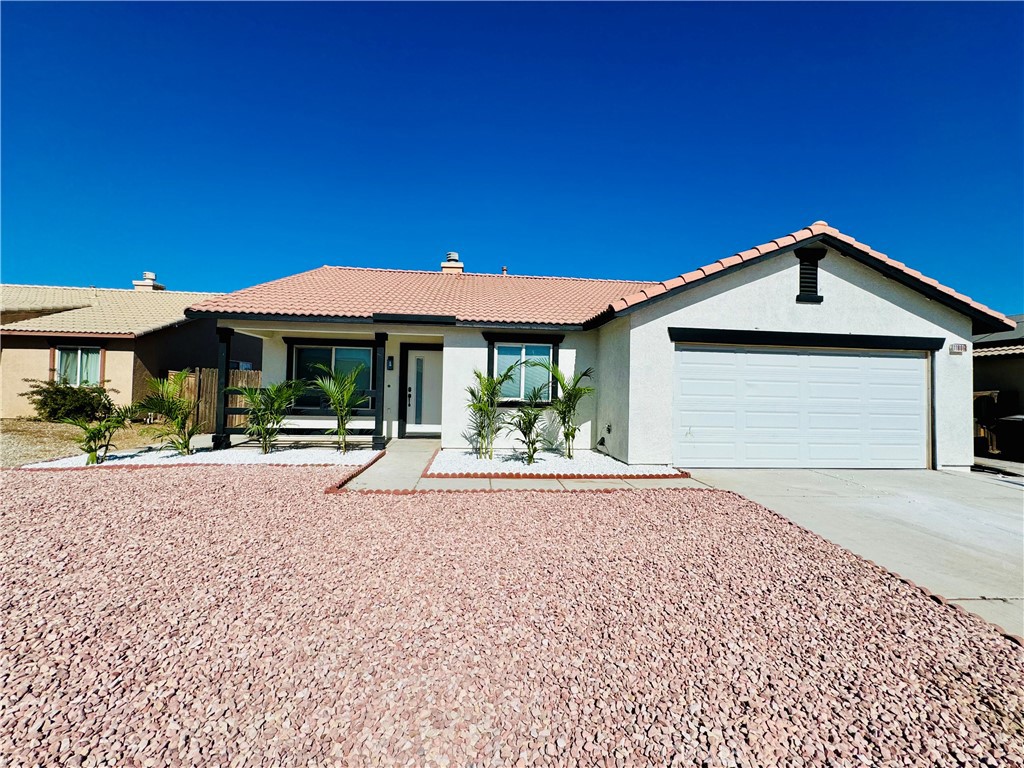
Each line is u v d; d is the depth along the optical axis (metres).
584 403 12.02
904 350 9.97
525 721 2.41
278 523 5.58
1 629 3.18
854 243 9.57
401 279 15.90
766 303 9.62
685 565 4.54
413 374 13.68
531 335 11.92
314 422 13.20
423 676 2.76
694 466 9.55
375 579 4.09
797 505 6.84
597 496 7.12
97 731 2.28
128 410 9.97
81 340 17.17
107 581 3.96
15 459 9.73
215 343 21.80
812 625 3.46
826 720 2.47
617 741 2.29
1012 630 3.47
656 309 9.47
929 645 3.23
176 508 6.12
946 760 2.22
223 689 2.61
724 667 2.92
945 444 9.88
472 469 9.25
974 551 5.07
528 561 4.55
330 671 2.79
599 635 3.26
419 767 2.11
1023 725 2.47
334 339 13.24
